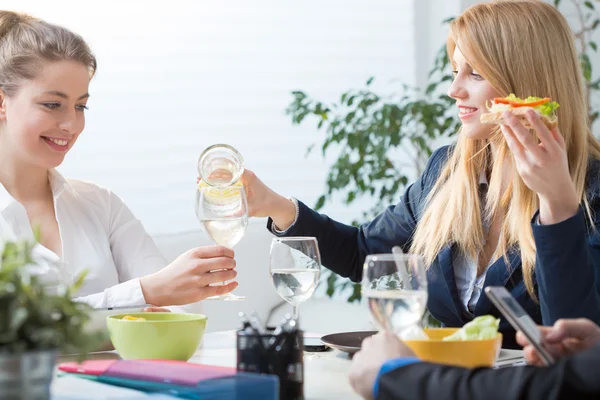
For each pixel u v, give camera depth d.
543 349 1.03
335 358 1.36
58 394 0.99
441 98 3.78
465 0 4.12
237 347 1.01
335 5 4.08
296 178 3.98
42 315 0.79
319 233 2.06
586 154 1.80
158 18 3.64
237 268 2.62
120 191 3.56
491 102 1.84
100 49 3.50
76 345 0.82
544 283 1.36
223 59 3.81
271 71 3.93
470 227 1.86
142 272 2.14
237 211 1.64
